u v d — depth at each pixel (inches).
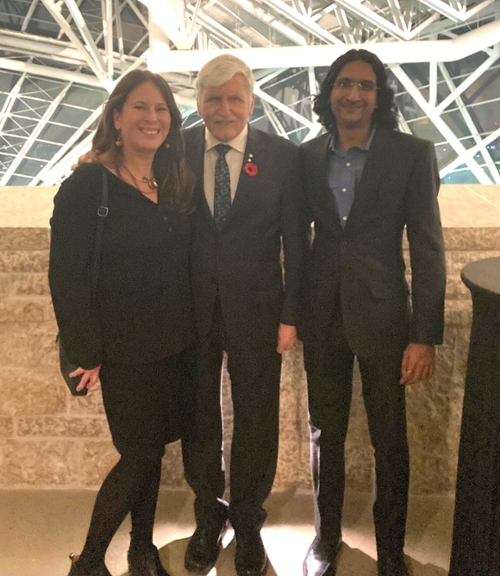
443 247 55.2
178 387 60.9
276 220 59.7
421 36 288.2
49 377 81.4
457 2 247.9
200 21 279.0
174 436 62.1
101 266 51.8
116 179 51.4
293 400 81.6
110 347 53.7
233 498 66.9
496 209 80.0
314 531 75.1
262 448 65.0
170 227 54.1
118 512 59.2
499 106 350.0
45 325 79.7
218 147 58.5
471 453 53.2
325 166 56.9
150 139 52.1
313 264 59.6
